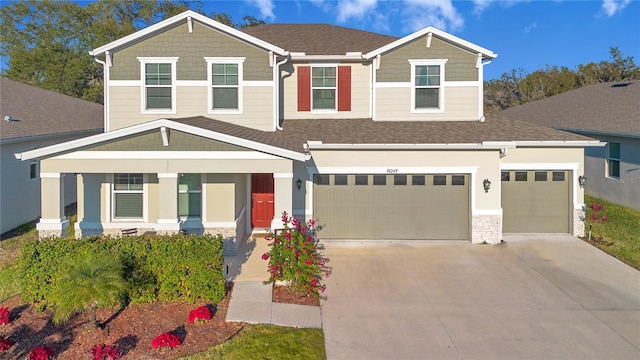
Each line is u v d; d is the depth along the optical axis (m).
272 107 15.58
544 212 15.66
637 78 46.00
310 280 10.16
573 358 7.66
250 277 11.29
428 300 10.14
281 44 18.44
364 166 14.73
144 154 11.50
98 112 28.00
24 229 16.45
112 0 44.44
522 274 11.84
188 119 13.02
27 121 18.59
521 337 8.41
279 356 7.59
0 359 7.35
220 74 15.55
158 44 15.41
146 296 9.36
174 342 7.66
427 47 16.52
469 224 14.90
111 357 7.17
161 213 11.52
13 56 41.91
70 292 7.79
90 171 11.50
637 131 17.38
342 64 16.92
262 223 16.38
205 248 9.52
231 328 8.49
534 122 25.05
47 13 43.88
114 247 9.22
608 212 18.20
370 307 9.73
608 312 9.53
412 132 15.33
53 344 7.81
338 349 7.91
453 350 7.91
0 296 10.12
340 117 17.05
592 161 21.45
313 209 15.01
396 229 15.06
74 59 41.94
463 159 14.67
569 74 47.56
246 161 11.61
